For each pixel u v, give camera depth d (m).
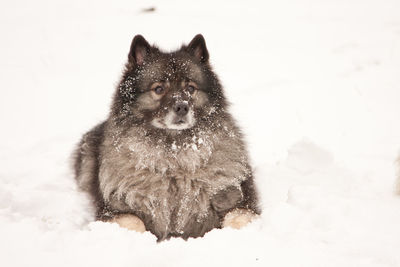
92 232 2.67
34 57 5.66
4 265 2.56
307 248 2.63
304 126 3.71
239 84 4.76
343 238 2.66
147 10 8.32
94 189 2.96
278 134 3.64
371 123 3.70
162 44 6.09
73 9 8.34
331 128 3.67
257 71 5.19
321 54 5.74
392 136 3.55
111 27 7.14
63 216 2.86
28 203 2.88
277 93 4.43
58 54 5.80
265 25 7.46
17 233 2.65
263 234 2.69
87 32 6.85
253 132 3.67
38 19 7.55
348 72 4.95
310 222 2.74
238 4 9.15
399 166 2.98
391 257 2.59
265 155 3.44
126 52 5.96
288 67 5.29
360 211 2.77
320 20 7.74
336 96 4.23
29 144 3.51
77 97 4.40
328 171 3.13
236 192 2.86
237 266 2.57
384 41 6.03
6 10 8.12
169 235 2.86
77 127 3.71
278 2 9.34
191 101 2.86
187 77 2.88
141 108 2.87
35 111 3.98
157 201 2.83
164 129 2.85
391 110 3.82
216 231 2.69
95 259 2.58
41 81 4.84
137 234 2.68
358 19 7.67
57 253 2.60
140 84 2.88
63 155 3.38
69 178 3.17
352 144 3.49
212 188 2.84
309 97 4.26
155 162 2.83
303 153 3.18
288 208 2.77
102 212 2.85
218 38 6.62
